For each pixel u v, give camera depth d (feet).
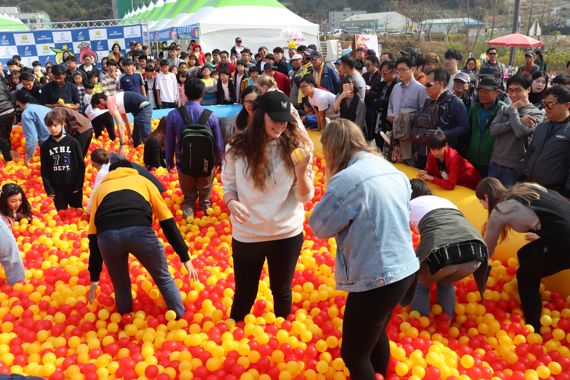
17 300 15.60
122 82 43.16
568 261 13.71
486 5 159.43
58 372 12.26
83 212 23.32
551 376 12.85
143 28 70.59
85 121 27.53
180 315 14.99
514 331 14.46
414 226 14.42
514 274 17.07
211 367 12.51
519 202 13.76
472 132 21.16
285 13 75.72
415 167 23.89
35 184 27.48
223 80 44.45
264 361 12.57
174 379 12.43
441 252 13.30
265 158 11.85
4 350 13.12
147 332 13.94
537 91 28.22
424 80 26.58
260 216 12.14
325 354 12.95
